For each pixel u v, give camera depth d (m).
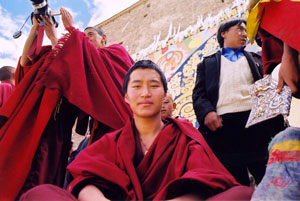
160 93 1.80
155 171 1.52
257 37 2.14
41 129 2.21
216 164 1.56
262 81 1.88
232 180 1.39
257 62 2.62
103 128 2.43
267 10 1.46
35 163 2.17
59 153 2.33
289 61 1.37
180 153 1.57
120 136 1.71
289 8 1.34
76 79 2.38
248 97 2.38
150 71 1.85
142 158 1.66
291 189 1.00
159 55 6.07
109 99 2.41
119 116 2.36
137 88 1.80
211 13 6.53
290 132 1.15
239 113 2.34
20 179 2.07
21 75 2.84
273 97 1.78
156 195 1.44
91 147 1.67
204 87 2.59
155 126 1.78
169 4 7.69
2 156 2.12
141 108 1.75
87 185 1.45
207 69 2.63
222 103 2.41
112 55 2.83
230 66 2.56
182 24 6.92
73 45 2.55
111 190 1.49
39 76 2.43
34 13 2.78
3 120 2.38
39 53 2.69
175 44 5.99
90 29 3.38
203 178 1.30
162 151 1.58
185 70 5.29
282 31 1.34
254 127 2.27
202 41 5.58
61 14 2.76
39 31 2.70
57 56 2.46
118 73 2.71
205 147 1.61
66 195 1.27
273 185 1.03
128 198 1.44
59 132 2.39
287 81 1.38
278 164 1.08
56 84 2.33
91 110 2.31
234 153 2.29
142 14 8.23
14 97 2.38
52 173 2.24
